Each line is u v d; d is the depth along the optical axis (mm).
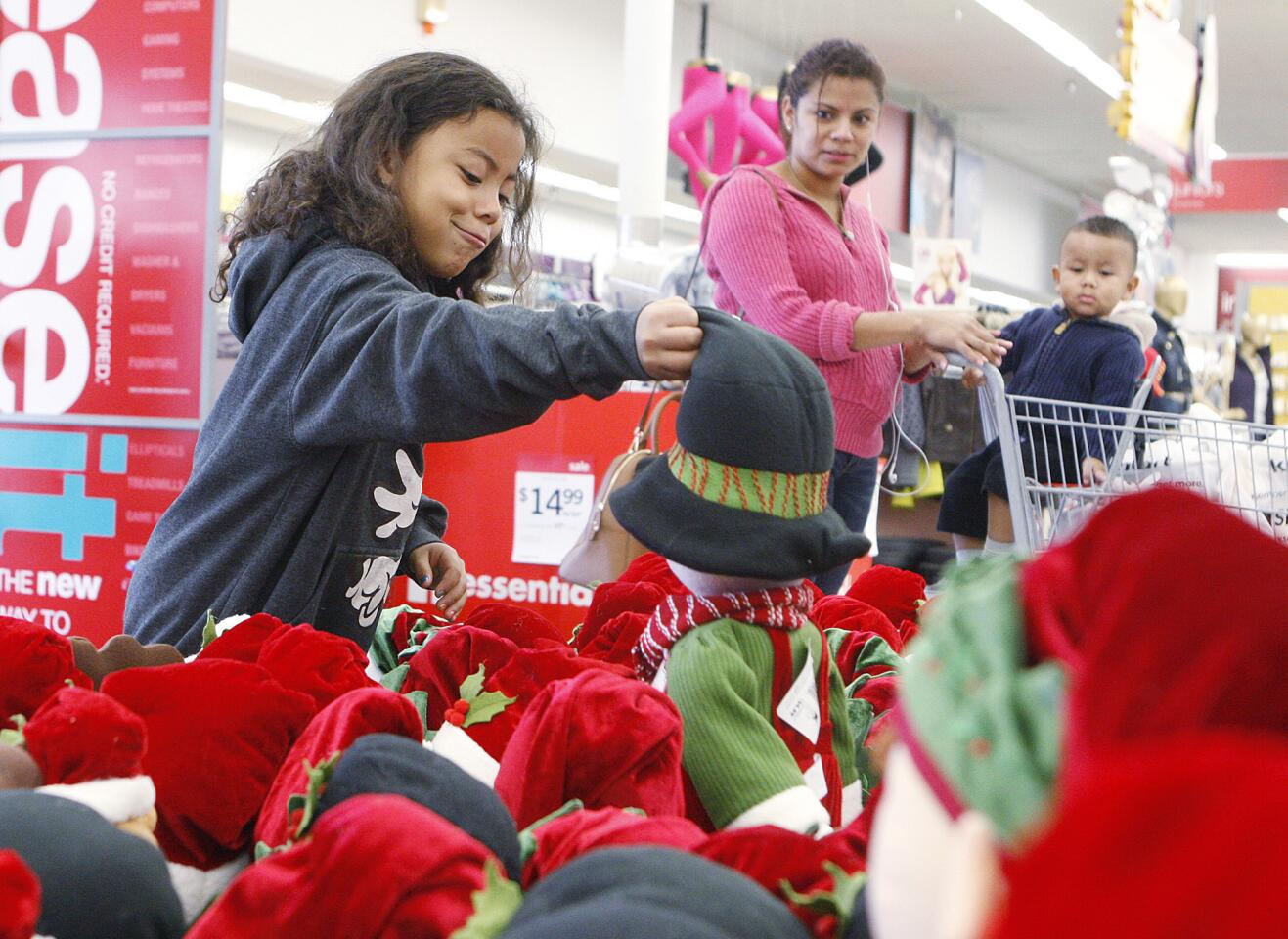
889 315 2002
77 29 2447
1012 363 2967
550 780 929
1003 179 13469
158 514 2428
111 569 2455
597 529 1749
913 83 10711
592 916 563
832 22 9203
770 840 727
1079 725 411
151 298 2428
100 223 2449
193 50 2393
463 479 2822
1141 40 5875
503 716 1098
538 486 2791
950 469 4012
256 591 1463
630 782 934
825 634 1446
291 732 994
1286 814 308
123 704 964
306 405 1368
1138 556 431
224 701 968
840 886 671
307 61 6395
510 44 7688
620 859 638
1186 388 4672
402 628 1611
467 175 1503
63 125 2459
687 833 784
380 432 1290
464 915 631
